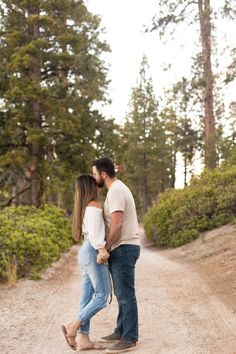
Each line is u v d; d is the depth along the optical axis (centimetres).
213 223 1741
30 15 2416
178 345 543
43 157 2470
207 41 2419
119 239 520
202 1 2420
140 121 5462
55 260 1298
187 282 953
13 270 979
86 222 520
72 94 2559
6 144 2467
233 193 1738
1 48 2488
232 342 545
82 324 525
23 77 2462
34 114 2442
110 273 541
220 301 750
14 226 1287
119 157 2623
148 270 1197
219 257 1239
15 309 768
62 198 3159
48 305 802
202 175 2064
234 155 2158
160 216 1994
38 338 605
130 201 524
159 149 5434
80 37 2508
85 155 2464
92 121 2552
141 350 529
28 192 2619
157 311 719
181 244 1777
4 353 550
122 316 555
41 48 2411
